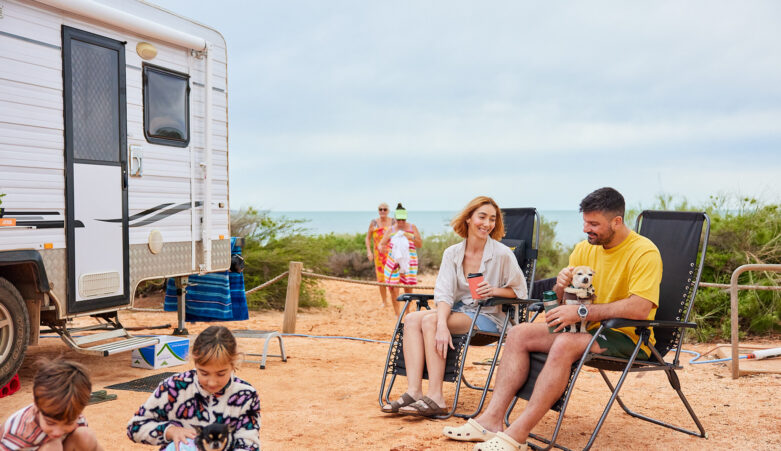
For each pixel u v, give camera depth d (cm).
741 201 940
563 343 357
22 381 532
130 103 572
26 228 478
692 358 659
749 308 795
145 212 589
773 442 386
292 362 617
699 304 812
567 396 355
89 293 530
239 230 1168
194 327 843
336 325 926
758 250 867
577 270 383
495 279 460
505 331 446
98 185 539
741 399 485
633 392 512
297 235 1196
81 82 526
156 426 263
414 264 990
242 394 270
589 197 393
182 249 637
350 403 468
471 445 372
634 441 390
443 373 432
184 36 621
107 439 383
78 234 521
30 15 484
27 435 245
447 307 449
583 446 381
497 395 381
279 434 393
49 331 535
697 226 420
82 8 516
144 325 855
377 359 643
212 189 676
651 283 371
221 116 687
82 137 526
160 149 605
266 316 1012
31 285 496
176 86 625
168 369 586
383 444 375
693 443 386
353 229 9219
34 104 486
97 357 638
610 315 366
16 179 471
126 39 568
